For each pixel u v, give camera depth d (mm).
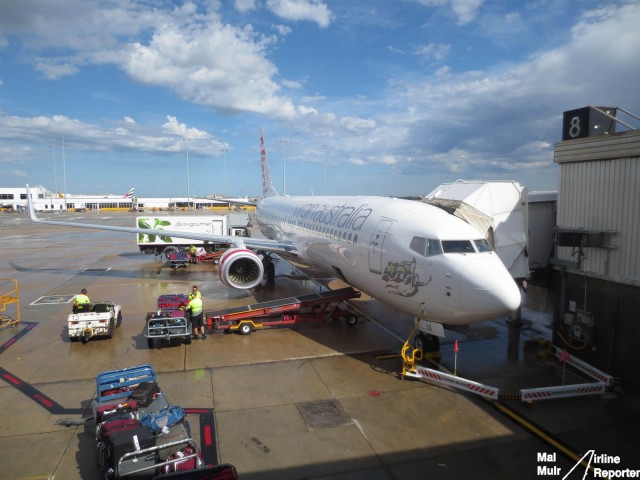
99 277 26656
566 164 13234
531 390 10570
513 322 16859
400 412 10133
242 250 18609
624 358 11453
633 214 11117
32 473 7871
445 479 7781
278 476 7797
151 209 140000
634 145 10906
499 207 15109
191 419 9734
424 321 12805
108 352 13898
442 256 11562
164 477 6113
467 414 10070
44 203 131750
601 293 12078
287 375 12156
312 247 19203
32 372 12344
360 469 8031
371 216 14922
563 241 12242
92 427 9469
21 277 26688
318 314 16578
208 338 15289
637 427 9531
